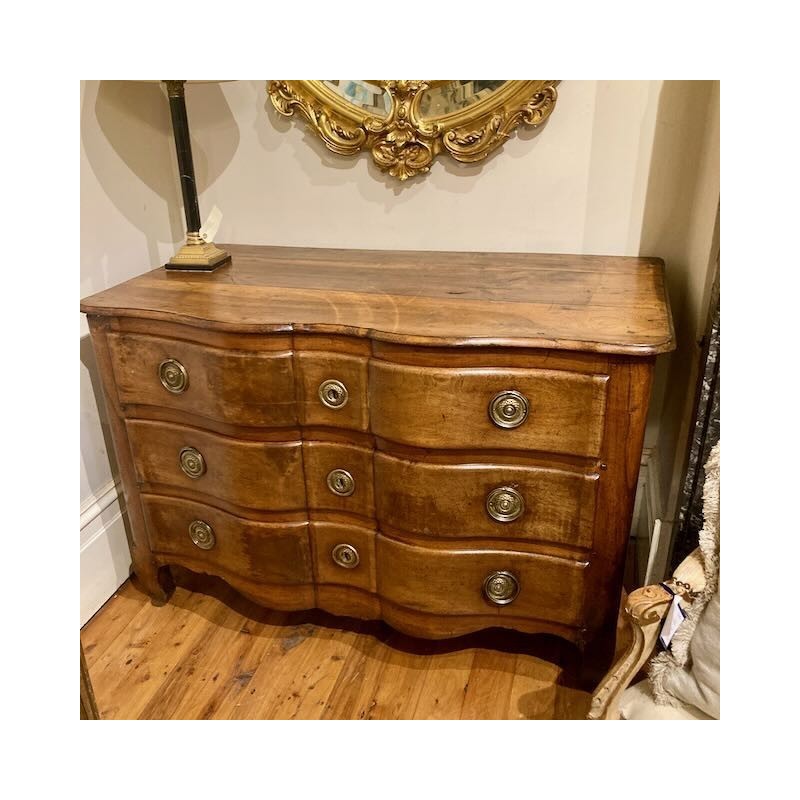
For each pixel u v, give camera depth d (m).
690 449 1.51
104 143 1.80
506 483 1.44
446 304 1.49
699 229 1.63
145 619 1.88
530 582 1.53
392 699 1.63
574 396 1.34
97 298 1.61
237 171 2.01
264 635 1.82
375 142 1.86
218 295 1.60
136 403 1.66
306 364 1.46
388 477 1.49
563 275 1.67
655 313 1.41
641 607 1.14
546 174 1.82
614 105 1.72
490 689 1.66
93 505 1.89
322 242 2.03
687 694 1.15
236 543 1.68
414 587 1.56
